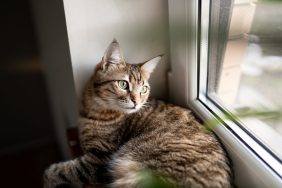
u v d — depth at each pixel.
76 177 1.08
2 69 2.46
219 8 0.88
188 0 0.89
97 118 1.15
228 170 0.92
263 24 0.70
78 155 1.17
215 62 0.98
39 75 2.57
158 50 1.15
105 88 1.11
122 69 1.11
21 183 2.35
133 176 0.99
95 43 1.06
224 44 0.91
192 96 1.08
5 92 2.56
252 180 0.83
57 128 2.32
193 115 1.08
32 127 2.74
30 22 2.35
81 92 1.16
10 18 2.29
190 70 1.03
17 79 2.54
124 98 1.11
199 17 0.92
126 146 1.12
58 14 1.12
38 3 1.70
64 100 1.55
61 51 1.25
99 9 1.01
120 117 1.17
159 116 1.14
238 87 0.89
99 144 1.13
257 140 0.84
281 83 0.73
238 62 0.87
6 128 2.66
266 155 0.80
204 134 1.00
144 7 1.06
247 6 0.77
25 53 2.46
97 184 1.05
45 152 2.67
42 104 2.71
